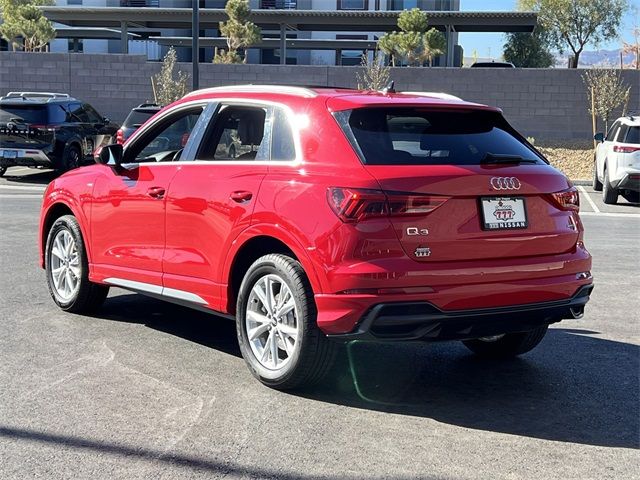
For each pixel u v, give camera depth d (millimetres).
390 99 5020
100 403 4684
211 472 3787
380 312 4383
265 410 4637
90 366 5395
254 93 5465
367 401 4855
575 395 5051
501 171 4750
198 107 5887
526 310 4762
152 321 6680
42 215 7145
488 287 4602
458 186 4562
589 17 41250
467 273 4551
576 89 25953
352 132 4758
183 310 7109
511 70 26125
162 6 44969
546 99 26109
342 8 43938
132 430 4285
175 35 45688
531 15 35531
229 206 5195
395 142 4777
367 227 4426
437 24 36438
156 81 27953
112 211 6246
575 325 6871
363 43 44281
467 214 4598
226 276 5266
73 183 6738
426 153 4809
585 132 26125
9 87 28609
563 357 5914
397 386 5172
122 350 5797
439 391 5094
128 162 6414
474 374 5480
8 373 5203
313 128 4922
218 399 4801
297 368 4754
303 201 4691
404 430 4387
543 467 3928
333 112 4891
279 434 4277
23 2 37656
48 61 28359
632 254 10695
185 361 5559
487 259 4672
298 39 44062
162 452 4008
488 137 5160
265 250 5238
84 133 20438
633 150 16406
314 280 4586
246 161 5285
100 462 3879
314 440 4207
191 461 3906
